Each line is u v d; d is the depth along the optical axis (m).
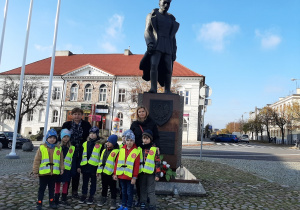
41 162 4.59
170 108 6.35
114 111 41.44
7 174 7.88
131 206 4.58
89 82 42.62
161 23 6.77
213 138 52.38
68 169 5.00
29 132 42.62
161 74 7.39
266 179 8.77
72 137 5.43
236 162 14.12
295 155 20.78
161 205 4.96
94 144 5.22
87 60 48.91
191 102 39.44
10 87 36.09
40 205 4.45
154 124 5.13
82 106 41.88
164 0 6.74
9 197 5.18
